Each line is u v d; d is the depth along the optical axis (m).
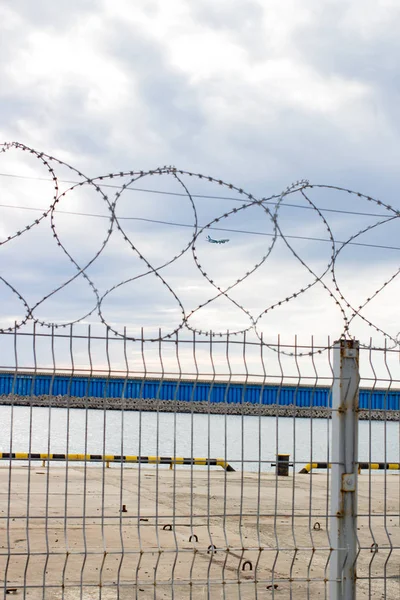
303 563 7.71
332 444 4.89
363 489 14.22
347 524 4.84
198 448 26.48
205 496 12.52
